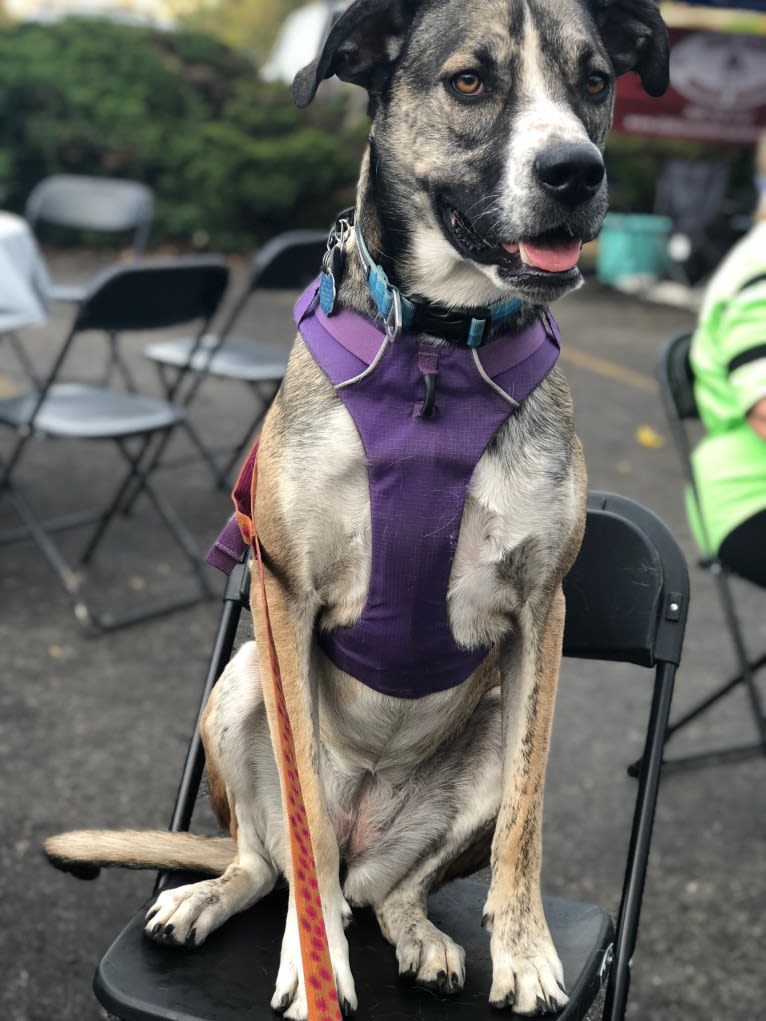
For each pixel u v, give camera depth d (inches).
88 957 104.4
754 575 124.6
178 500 215.2
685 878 119.6
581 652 81.8
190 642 163.9
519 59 72.9
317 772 75.6
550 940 72.7
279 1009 67.5
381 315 72.8
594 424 274.7
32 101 476.7
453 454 70.9
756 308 123.8
